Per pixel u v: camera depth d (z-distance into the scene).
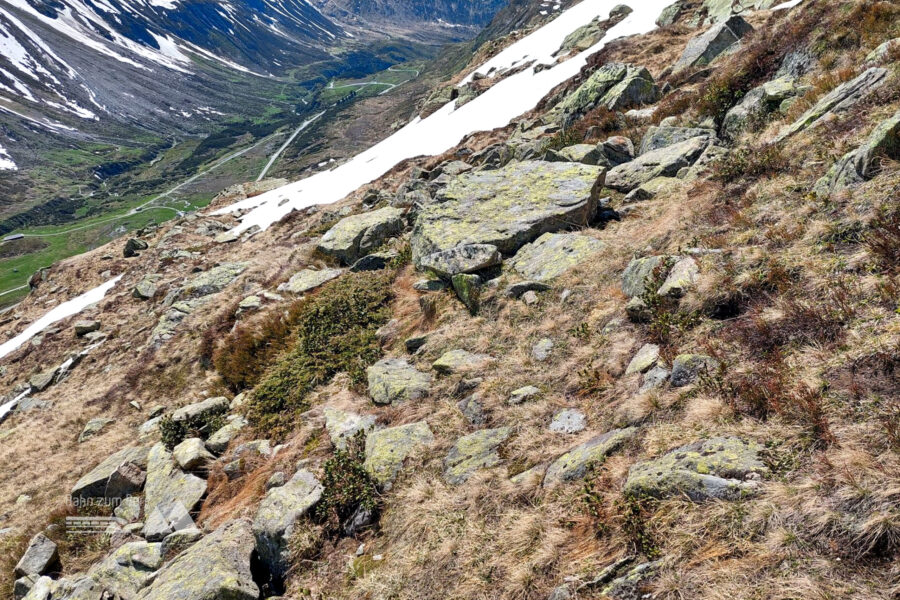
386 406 10.35
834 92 10.96
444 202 15.91
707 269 7.91
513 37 79.62
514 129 36.25
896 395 4.48
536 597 5.04
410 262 16.36
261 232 46.06
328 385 12.77
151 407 20.89
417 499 7.32
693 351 6.85
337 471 8.30
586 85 26.59
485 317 11.30
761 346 6.17
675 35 35.81
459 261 12.65
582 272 10.74
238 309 21.98
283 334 16.97
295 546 7.60
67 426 22.73
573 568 5.01
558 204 13.52
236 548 7.96
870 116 9.13
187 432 13.96
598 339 8.70
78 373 31.11
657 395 6.50
